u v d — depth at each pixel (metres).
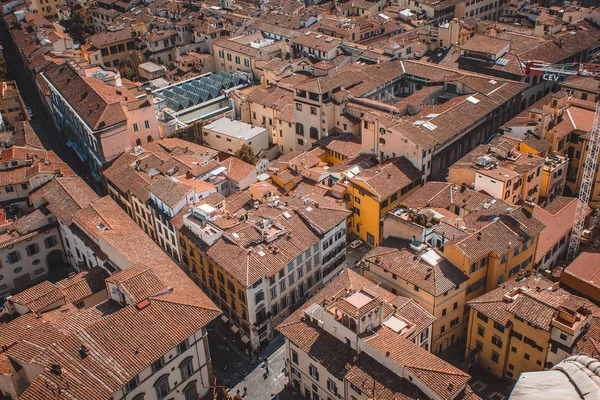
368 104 140.75
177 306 81.69
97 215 107.38
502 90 143.25
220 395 86.88
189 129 154.25
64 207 112.81
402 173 119.44
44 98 182.88
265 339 96.44
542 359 77.81
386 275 91.75
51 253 116.75
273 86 167.00
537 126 121.31
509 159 113.06
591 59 173.50
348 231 123.38
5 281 111.12
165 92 174.88
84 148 150.50
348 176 122.12
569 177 126.75
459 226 95.25
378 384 71.50
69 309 86.62
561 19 193.38
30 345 77.31
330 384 78.56
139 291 81.31
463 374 70.00
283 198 116.31
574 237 106.62
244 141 147.25
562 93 125.56
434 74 156.88
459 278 87.50
